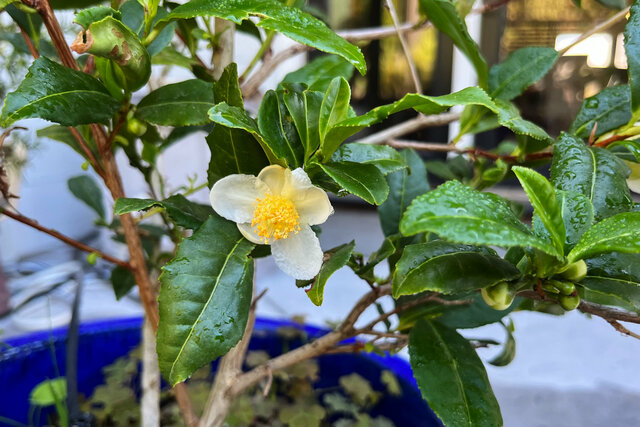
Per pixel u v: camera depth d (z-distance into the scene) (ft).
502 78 0.71
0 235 2.22
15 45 0.74
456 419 0.54
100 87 0.51
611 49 2.48
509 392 1.72
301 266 0.49
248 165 0.50
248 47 1.79
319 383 1.14
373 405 1.05
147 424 0.81
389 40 2.67
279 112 0.49
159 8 0.60
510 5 2.51
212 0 0.47
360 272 0.56
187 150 1.80
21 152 1.24
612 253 0.47
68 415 0.82
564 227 0.42
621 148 0.63
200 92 0.57
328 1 2.63
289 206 0.48
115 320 1.18
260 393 1.13
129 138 0.62
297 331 1.15
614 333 2.13
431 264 0.45
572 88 2.58
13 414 0.99
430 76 2.70
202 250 0.46
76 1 0.67
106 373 1.11
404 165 0.52
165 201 0.52
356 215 3.15
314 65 0.74
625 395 1.70
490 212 0.38
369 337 1.24
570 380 1.79
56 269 2.05
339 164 0.48
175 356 0.42
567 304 0.45
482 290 0.47
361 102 2.78
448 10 0.66
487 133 2.63
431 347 0.60
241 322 0.44
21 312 1.75
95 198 0.90
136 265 0.67
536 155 0.68
